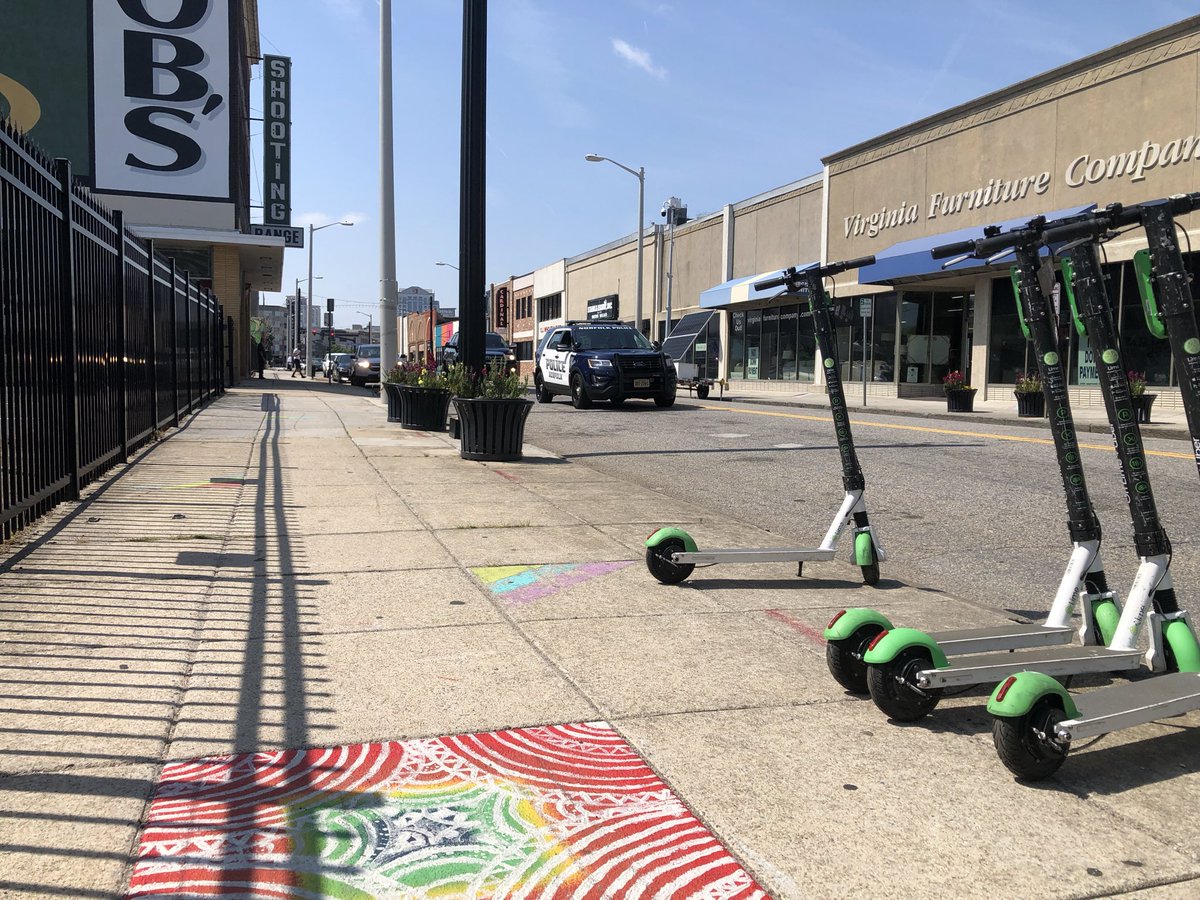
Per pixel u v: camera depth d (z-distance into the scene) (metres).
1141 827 2.53
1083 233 3.25
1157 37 18.59
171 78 30.62
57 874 2.19
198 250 31.77
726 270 37.66
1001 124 22.83
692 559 5.12
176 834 2.39
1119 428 3.32
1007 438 13.59
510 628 4.27
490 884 2.21
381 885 2.19
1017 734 2.70
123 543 5.73
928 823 2.53
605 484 9.05
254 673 3.58
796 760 2.92
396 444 11.80
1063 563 6.23
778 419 17.70
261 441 11.73
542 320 66.50
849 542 6.87
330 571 5.25
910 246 25.20
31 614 4.25
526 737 3.05
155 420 11.27
